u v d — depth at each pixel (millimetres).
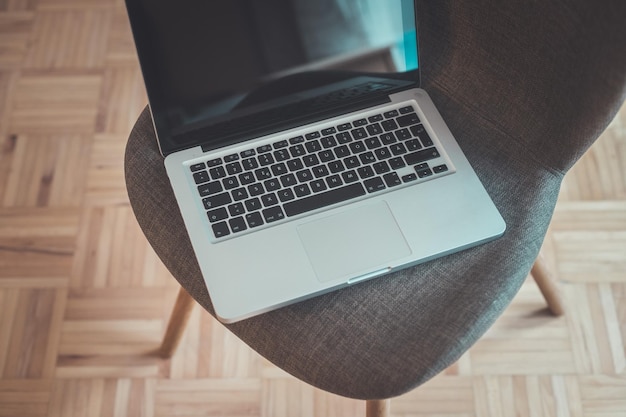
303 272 747
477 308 753
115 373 1202
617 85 720
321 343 746
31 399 1183
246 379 1196
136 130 877
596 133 774
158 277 1289
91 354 1219
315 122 843
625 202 1336
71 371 1205
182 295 1044
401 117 847
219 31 767
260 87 807
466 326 745
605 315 1234
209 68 780
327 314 758
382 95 859
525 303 1249
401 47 831
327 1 785
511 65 829
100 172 1394
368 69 833
